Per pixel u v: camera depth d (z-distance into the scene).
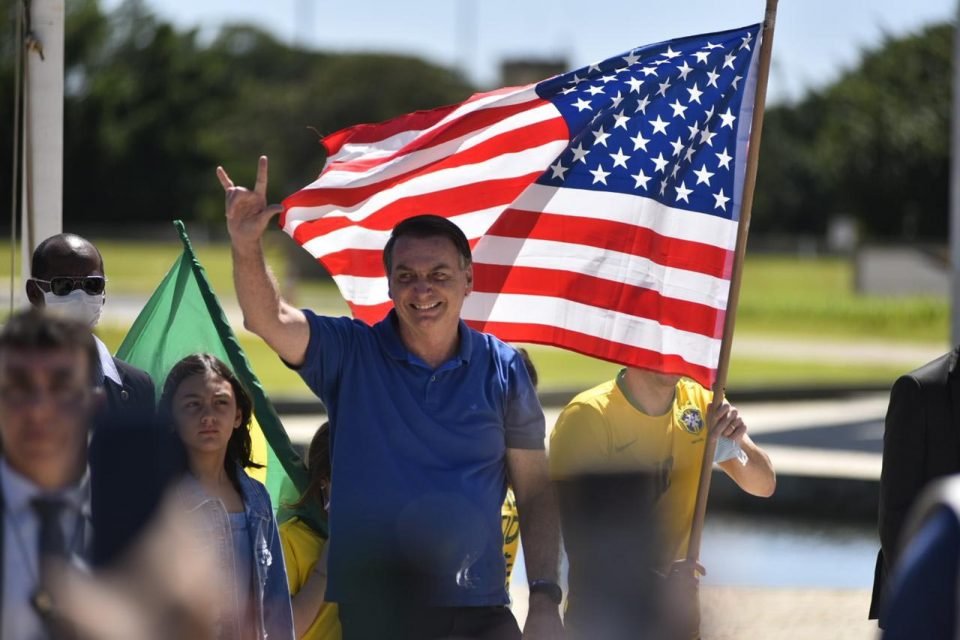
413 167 11.34
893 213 115.81
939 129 112.62
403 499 9.17
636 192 11.69
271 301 9.09
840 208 132.62
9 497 6.55
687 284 11.63
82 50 153.62
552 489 9.52
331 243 11.58
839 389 43.75
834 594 17.78
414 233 9.33
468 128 11.43
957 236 26.89
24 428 6.45
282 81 170.38
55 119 13.70
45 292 11.12
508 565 11.09
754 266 122.06
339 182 11.12
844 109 116.81
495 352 9.62
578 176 11.70
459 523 9.13
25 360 6.42
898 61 114.38
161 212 154.12
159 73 155.00
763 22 11.44
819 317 80.56
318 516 10.81
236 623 9.21
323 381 9.42
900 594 5.49
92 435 6.90
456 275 9.33
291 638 9.69
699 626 7.15
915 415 9.94
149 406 9.49
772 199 152.62
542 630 9.07
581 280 11.70
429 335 9.34
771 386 42.84
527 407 9.59
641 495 6.67
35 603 6.46
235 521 9.52
